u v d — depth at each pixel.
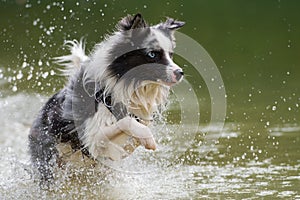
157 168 9.77
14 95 14.74
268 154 10.54
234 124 13.16
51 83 14.29
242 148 11.05
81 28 17.70
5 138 11.95
